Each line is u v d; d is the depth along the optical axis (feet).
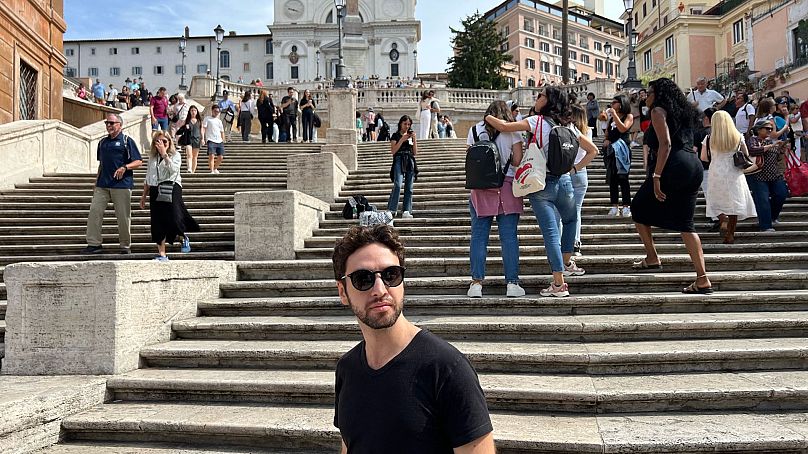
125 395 15.78
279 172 45.62
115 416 14.25
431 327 17.61
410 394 6.98
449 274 23.59
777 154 28.07
